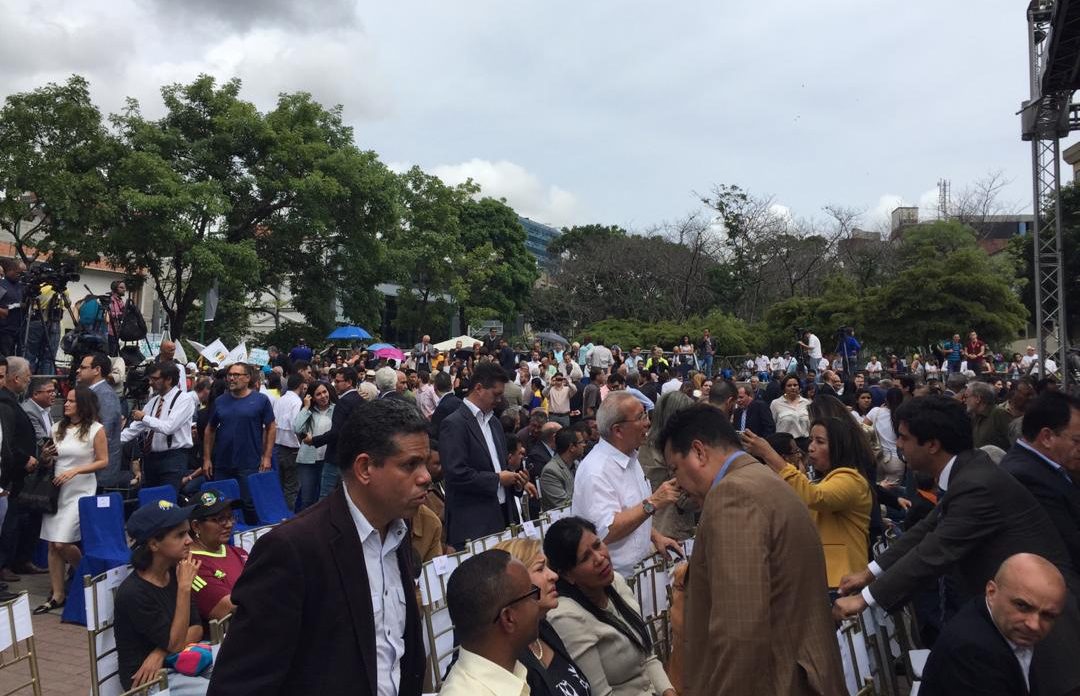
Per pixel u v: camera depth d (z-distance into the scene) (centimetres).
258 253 2662
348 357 2108
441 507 659
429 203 3919
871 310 3030
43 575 770
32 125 2178
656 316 4562
